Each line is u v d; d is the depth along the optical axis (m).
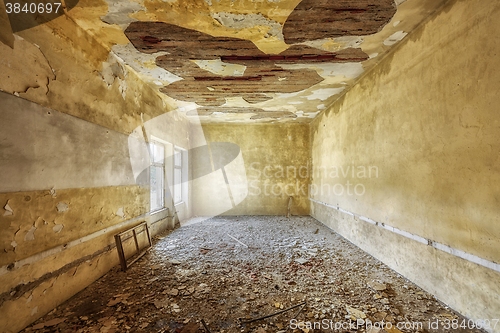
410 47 2.62
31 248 1.93
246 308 2.21
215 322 2.01
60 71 2.21
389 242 3.08
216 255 3.61
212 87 4.22
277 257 3.52
